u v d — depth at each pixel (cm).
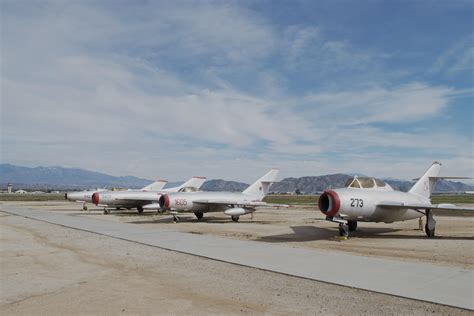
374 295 846
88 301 816
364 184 2147
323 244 1733
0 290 906
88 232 2120
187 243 1655
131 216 3697
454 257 1376
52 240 1806
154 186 4825
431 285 912
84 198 4547
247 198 3425
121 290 905
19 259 1322
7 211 4181
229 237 2003
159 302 809
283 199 10731
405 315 715
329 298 828
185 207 3056
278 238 1956
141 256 1362
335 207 1856
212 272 1093
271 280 994
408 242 1812
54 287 934
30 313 736
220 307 773
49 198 10519
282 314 729
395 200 2128
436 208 1941
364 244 1734
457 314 717
